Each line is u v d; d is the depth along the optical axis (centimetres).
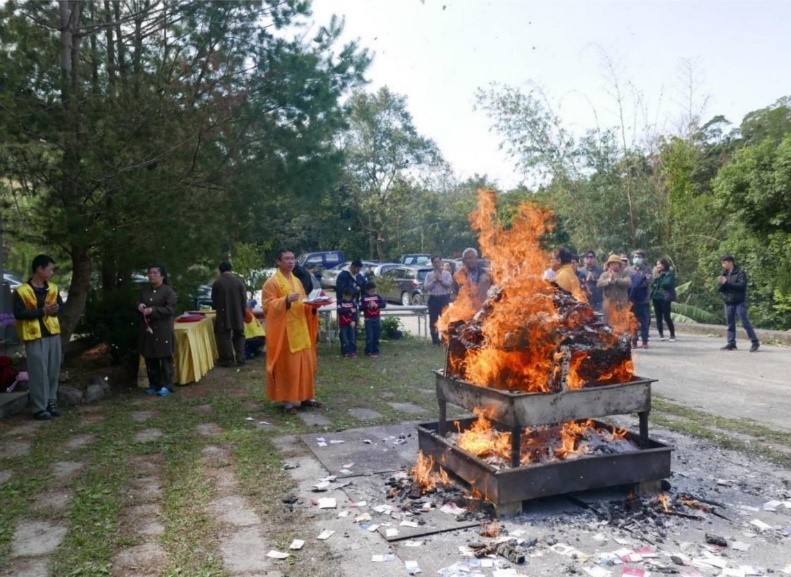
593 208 1905
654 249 1866
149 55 980
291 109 1038
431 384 897
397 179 3991
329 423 680
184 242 871
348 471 514
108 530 412
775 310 1545
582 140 1925
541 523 402
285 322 721
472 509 427
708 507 426
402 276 2302
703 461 533
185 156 892
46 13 871
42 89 805
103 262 931
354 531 400
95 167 780
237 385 905
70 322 936
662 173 1888
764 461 535
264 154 1012
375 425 668
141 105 826
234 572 353
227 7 937
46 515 442
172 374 860
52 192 812
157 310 830
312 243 4281
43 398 712
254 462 543
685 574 338
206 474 517
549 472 415
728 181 1518
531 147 1944
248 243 1294
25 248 1142
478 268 1150
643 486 443
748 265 1586
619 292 1196
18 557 379
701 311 1678
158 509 450
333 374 977
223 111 936
